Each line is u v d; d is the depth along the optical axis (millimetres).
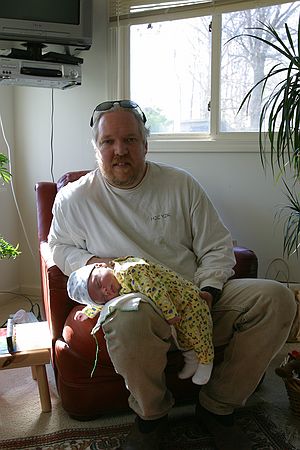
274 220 2506
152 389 1375
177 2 2566
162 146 2699
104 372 1607
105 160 1662
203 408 1538
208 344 1431
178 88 2736
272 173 2477
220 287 1580
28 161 3020
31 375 2027
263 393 1841
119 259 1559
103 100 2801
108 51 2748
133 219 1701
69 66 2430
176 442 1531
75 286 1524
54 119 2916
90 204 1719
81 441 1535
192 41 2666
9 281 3049
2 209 2939
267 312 1450
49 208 2305
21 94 2961
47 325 1897
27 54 2395
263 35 2502
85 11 2463
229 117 2627
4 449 1493
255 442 1519
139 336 1311
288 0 2342
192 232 1734
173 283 1440
